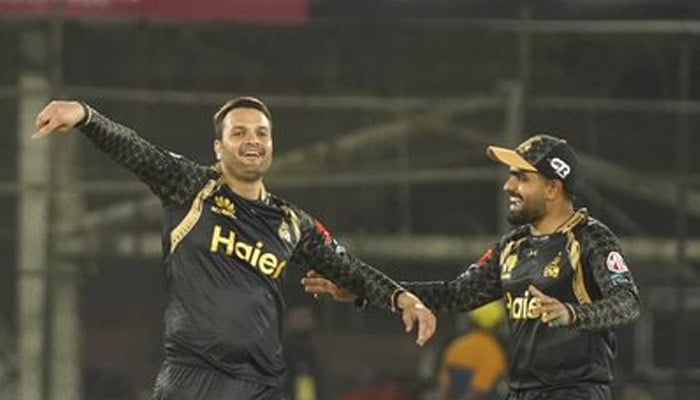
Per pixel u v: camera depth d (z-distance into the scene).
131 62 49.94
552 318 27.62
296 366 49.06
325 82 50.59
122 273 49.72
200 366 28.48
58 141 49.59
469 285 31.20
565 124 51.12
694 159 51.50
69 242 49.50
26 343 49.06
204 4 50.25
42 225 49.41
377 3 51.00
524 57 51.00
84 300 49.47
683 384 50.44
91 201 49.75
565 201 30.09
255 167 28.59
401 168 50.81
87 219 49.66
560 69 51.22
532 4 51.50
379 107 50.75
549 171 29.88
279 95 50.47
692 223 51.41
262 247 28.81
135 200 49.94
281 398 29.11
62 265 49.41
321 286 31.00
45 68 49.41
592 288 29.39
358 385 49.41
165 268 29.02
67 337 49.25
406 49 50.78
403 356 49.56
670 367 50.53
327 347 49.38
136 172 28.47
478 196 50.84
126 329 49.62
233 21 50.34
